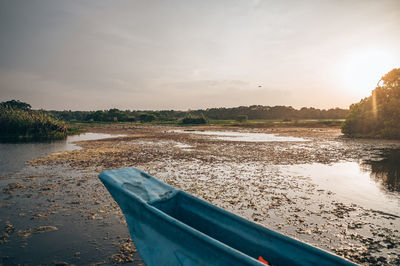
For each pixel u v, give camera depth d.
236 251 2.27
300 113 102.94
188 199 3.76
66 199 6.26
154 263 2.98
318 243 4.26
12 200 6.16
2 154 13.62
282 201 6.37
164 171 9.77
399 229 4.84
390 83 26.28
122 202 3.60
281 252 2.71
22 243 4.10
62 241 4.19
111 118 76.69
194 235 2.56
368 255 3.90
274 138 25.69
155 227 3.04
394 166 11.06
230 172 9.70
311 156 13.83
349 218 5.34
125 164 11.08
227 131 38.00
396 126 24.17
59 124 28.06
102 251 3.89
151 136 27.44
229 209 5.77
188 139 24.05
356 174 9.48
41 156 13.08
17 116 26.12
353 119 27.52
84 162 11.48
